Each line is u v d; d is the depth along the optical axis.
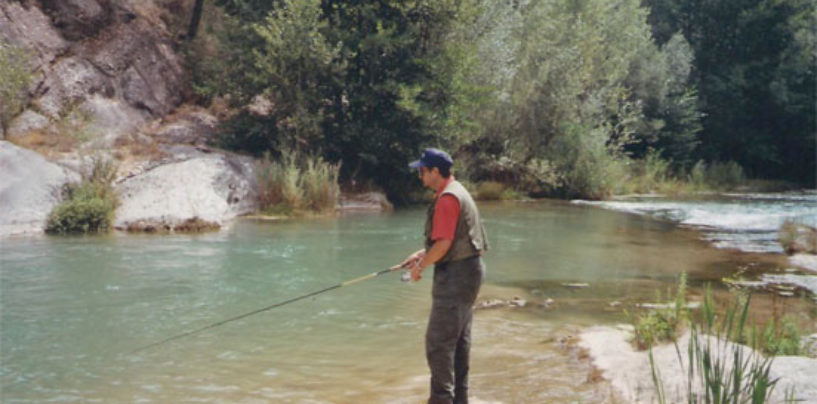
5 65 13.30
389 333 5.89
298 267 8.60
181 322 6.03
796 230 12.04
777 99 31.75
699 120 31.97
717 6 32.72
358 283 7.84
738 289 7.72
